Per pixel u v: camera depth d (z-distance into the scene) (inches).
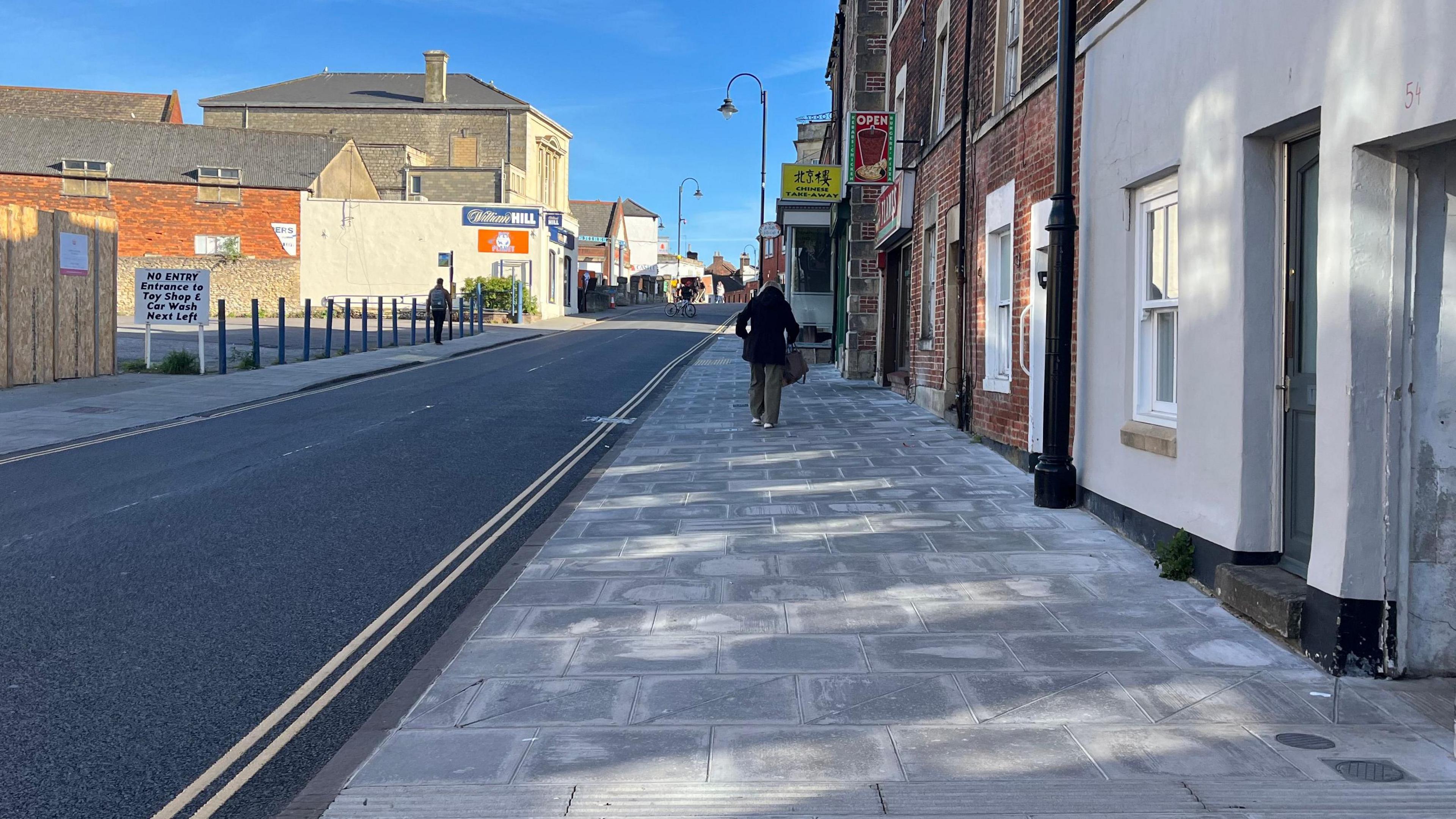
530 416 543.5
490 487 349.1
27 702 165.6
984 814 124.6
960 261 473.1
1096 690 163.8
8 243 601.9
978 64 446.3
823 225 1026.1
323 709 164.6
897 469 371.6
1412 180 162.9
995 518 287.3
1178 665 174.2
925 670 173.0
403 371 812.6
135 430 476.1
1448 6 144.1
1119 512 268.8
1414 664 167.0
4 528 282.8
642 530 280.1
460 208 1748.3
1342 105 166.6
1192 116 223.1
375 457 403.2
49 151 1695.4
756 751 142.7
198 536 275.1
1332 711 154.9
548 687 167.2
